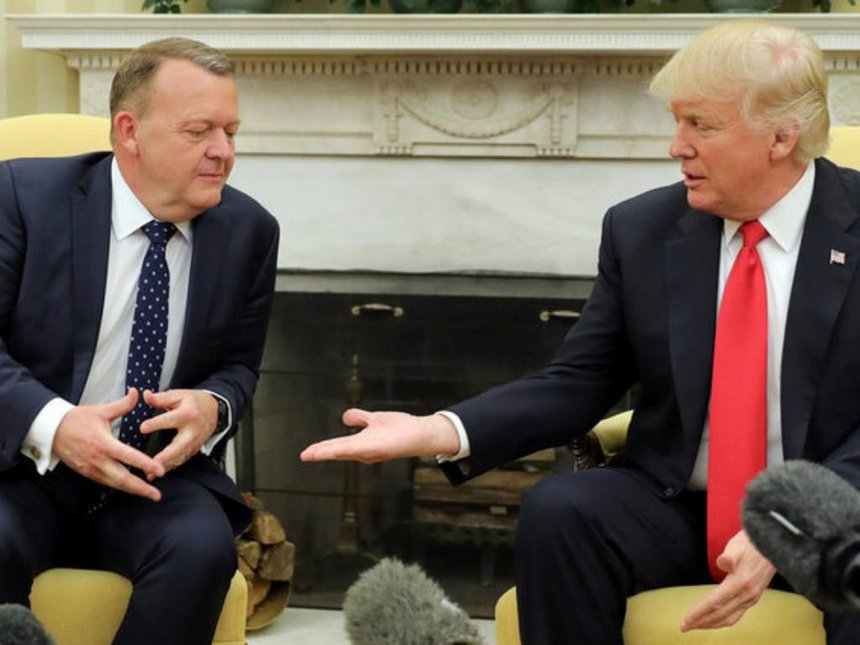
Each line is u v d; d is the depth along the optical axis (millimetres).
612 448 1902
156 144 1707
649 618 1527
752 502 586
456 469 1649
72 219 1756
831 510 562
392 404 3146
